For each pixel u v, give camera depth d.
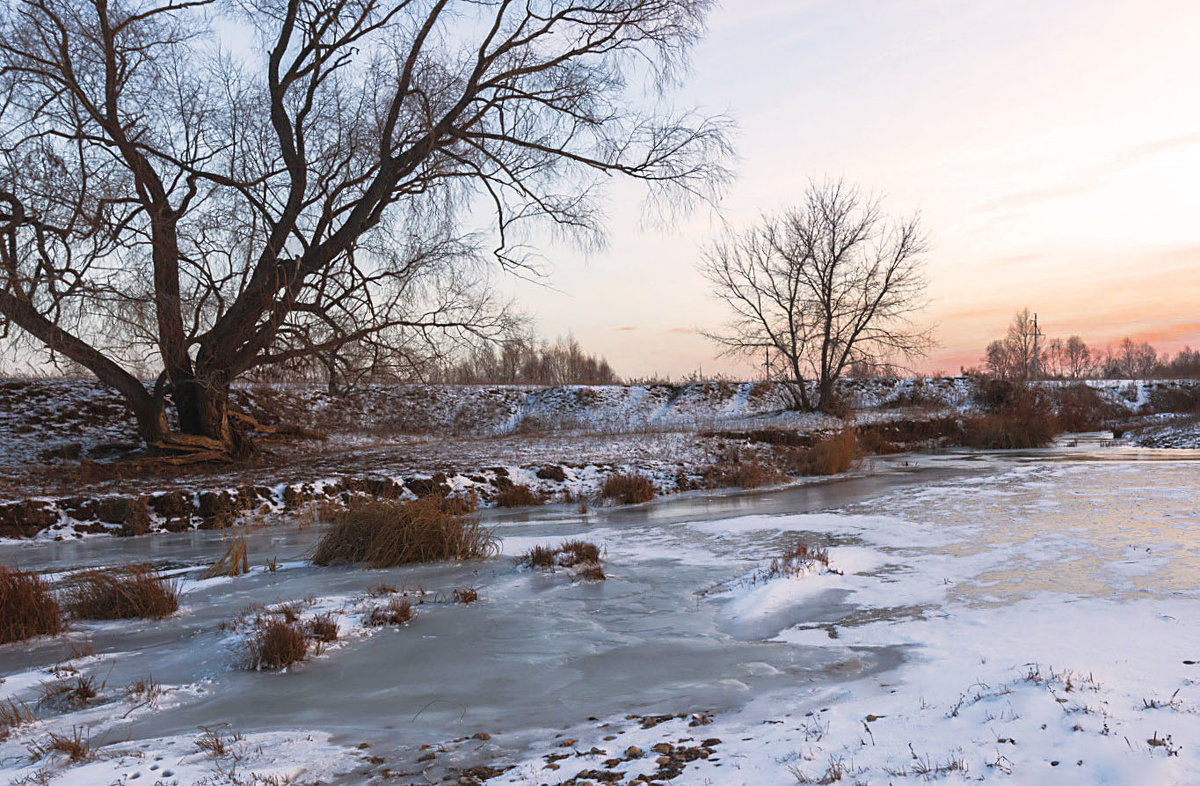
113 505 15.81
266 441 26.44
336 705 5.70
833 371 39.00
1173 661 5.20
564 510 17.89
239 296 20.06
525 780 4.08
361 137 21.31
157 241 18.77
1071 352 112.94
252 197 20.16
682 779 3.92
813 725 4.59
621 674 6.20
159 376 21.25
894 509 14.85
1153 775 3.42
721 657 6.51
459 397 40.88
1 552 13.73
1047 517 12.78
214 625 8.10
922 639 6.51
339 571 10.86
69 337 18.50
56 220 17.39
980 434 32.94
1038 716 4.27
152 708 5.74
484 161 22.30
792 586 8.77
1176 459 23.83
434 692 5.94
